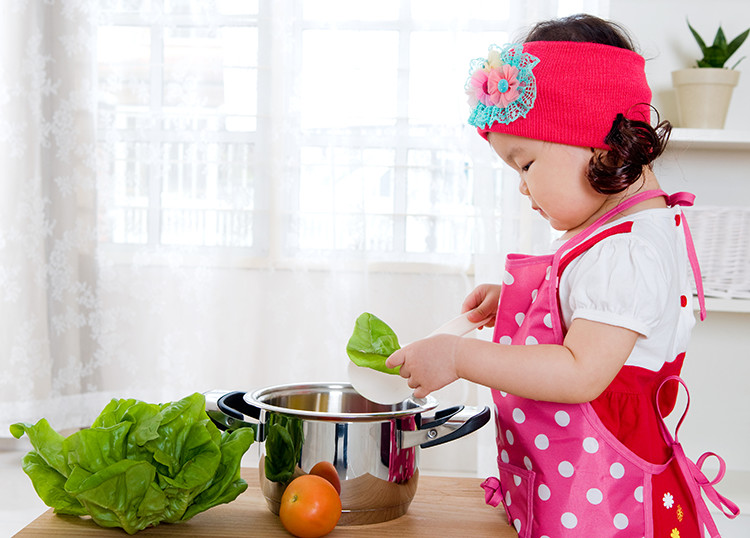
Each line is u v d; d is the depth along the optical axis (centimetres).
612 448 85
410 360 83
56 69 235
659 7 189
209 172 235
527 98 88
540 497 86
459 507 90
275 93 232
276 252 235
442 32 227
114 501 74
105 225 237
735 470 191
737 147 183
